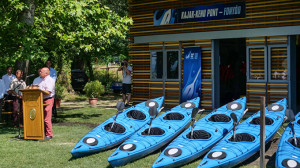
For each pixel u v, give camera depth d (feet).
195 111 23.94
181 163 21.42
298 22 36.24
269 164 21.94
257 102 39.14
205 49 42.50
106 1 67.21
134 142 23.54
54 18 40.68
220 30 41.09
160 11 45.47
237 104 29.19
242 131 23.71
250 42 39.40
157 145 24.34
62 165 22.67
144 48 47.55
